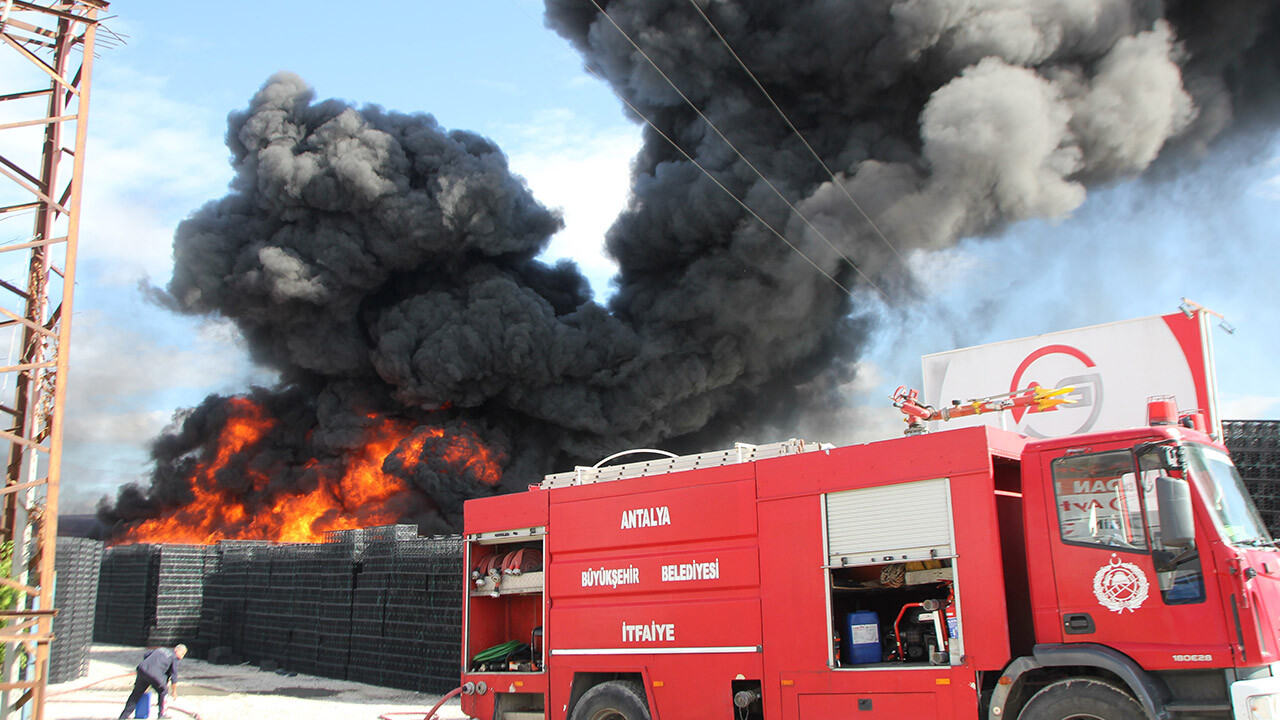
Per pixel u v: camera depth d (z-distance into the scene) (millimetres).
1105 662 6000
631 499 8516
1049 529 6477
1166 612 5938
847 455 7301
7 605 8930
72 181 9117
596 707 8297
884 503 7070
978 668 6410
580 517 8836
